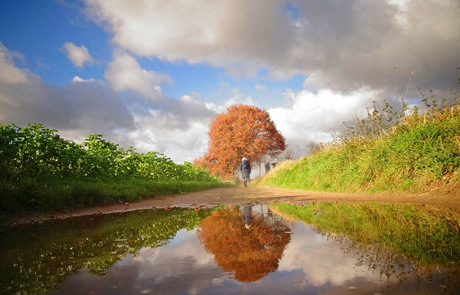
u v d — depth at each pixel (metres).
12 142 6.43
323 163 11.03
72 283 1.24
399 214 3.10
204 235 2.32
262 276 1.20
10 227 3.65
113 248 1.99
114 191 7.16
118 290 1.12
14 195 4.60
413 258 1.36
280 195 7.87
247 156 31.94
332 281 1.08
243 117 32.69
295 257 1.48
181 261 1.52
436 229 2.14
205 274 1.27
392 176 6.63
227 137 32.47
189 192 12.67
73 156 7.88
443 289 0.95
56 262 1.66
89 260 1.67
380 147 7.73
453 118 6.24
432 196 4.79
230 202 6.27
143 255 1.72
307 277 1.15
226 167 33.22
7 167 5.49
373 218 2.86
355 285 1.03
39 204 4.93
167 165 15.24
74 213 5.08
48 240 2.50
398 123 8.03
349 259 1.39
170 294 1.04
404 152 6.54
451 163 5.32
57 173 7.50
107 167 9.54
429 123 6.55
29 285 1.25
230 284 1.12
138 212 4.97
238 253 1.63
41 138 6.93
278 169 19.52
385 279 1.08
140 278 1.26
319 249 1.63
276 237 2.06
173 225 3.08
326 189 8.92
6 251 2.07
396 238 1.85
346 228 2.32
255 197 7.56
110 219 4.05
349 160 9.17
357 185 7.59
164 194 10.14
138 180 10.66
